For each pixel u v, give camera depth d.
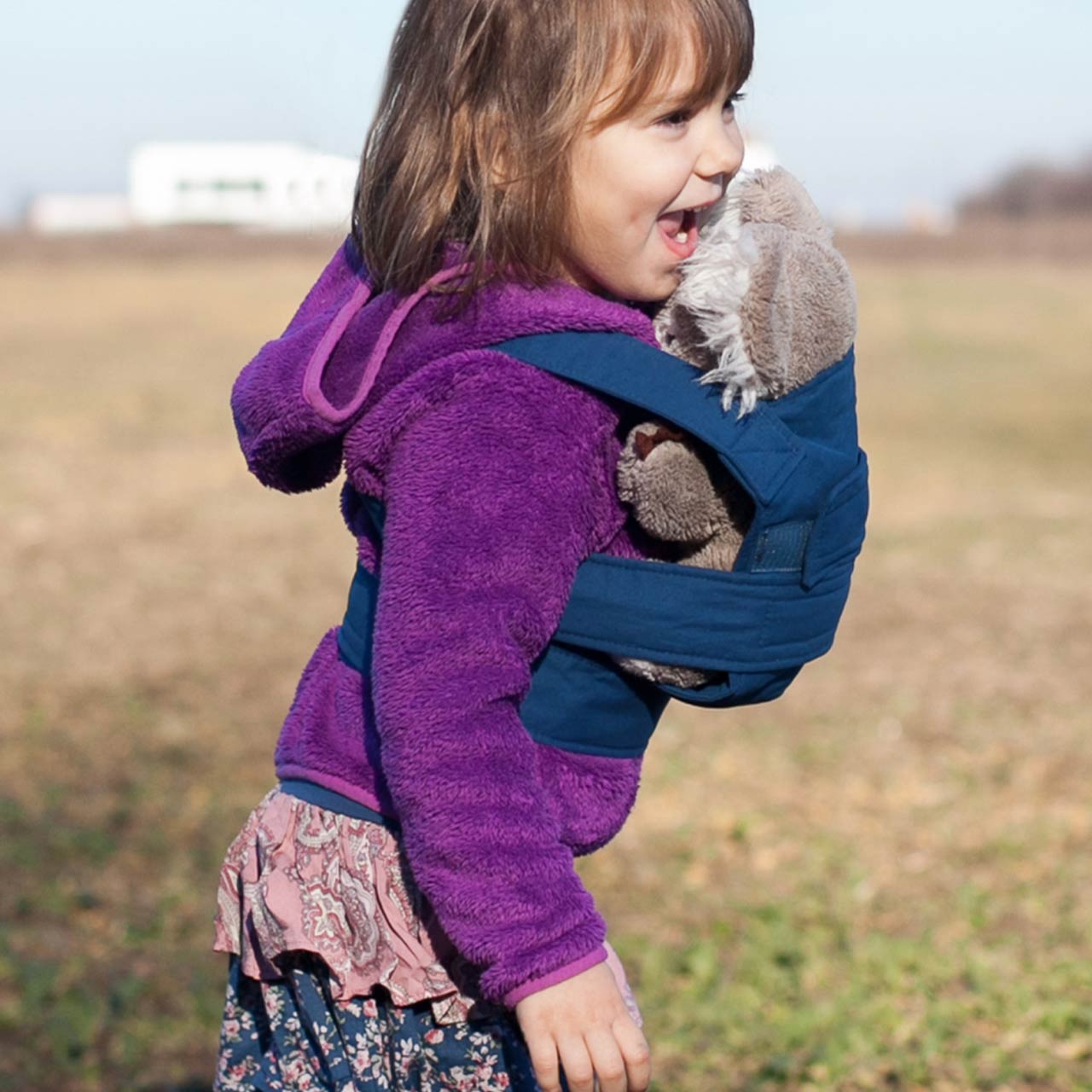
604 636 1.69
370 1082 1.77
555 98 1.63
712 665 1.69
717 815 6.89
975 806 6.93
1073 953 5.06
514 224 1.66
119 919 5.57
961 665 9.58
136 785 7.26
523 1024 1.56
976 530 14.10
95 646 9.97
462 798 1.54
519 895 1.54
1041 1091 4.01
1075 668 9.45
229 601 11.34
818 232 1.74
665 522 1.65
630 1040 1.55
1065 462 18.53
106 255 47.12
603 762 1.79
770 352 1.62
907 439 20.28
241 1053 1.97
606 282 1.71
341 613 11.07
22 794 7.06
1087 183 66.38
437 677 1.55
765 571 1.67
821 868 6.16
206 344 28.78
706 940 5.34
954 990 4.79
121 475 16.66
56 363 25.91
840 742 7.98
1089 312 36.47
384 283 1.78
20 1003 4.70
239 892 1.94
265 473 1.89
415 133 1.71
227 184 60.56
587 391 1.63
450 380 1.63
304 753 1.85
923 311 36.59
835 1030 4.43
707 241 1.69
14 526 13.91
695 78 1.65
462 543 1.57
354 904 1.77
